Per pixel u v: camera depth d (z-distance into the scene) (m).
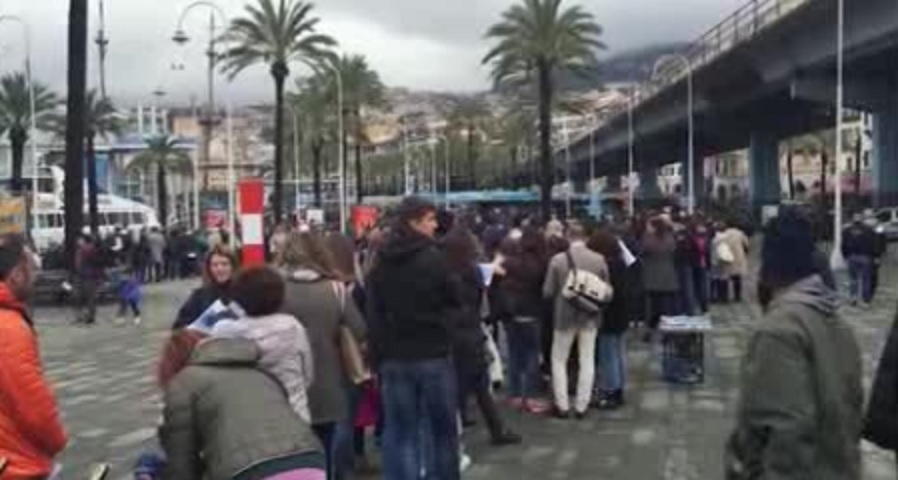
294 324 6.34
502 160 147.88
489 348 12.80
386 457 8.13
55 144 99.38
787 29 52.03
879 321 22.73
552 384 12.72
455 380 8.73
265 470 4.46
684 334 14.74
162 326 26.52
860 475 4.20
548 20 64.56
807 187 151.50
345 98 87.12
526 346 12.70
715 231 27.34
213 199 123.25
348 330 7.97
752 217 68.25
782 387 4.02
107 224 71.38
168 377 4.97
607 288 12.24
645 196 119.44
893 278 36.53
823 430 4.06
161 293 38.69
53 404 5.14
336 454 8.34
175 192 126.44
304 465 4.52
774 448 4.00
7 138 90.50
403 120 160.38
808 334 4.09
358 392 9.34
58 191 77.69
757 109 75.38
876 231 27.17
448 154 146.00
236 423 4.60
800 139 131.62
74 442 11.81
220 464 4.54
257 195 17.44
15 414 5.03
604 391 13.05
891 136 58.72
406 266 8.09
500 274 12.71
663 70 86.00
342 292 7.99
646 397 13.73
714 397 13.69
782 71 56.81
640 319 19.56
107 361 19.47
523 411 12.76
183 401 4.71
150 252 46.41
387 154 171.38
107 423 12.98
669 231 19.56
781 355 4.05
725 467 4.31
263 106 97.75
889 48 45.53
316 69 69.19
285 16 63.41
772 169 87.56
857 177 108.12
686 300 21.78
